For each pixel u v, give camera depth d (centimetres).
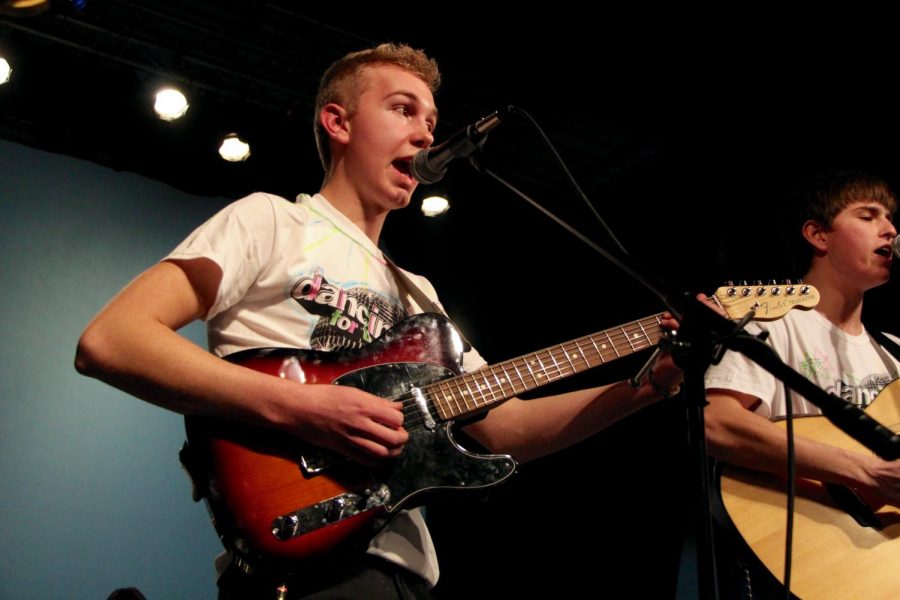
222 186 588
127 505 505
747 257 485
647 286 157
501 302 710
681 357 147
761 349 140
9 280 511
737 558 220
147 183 572
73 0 255
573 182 171
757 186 477
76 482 496
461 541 687
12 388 495
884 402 235
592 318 627
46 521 481
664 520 544
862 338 252
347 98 219
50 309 518
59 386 508
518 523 658
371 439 162
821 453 214
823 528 213
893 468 210
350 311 188
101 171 557
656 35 436
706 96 462
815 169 446
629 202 613
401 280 206
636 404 187
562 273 659
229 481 161
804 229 265
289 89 584
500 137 633
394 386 178
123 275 548
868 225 253
